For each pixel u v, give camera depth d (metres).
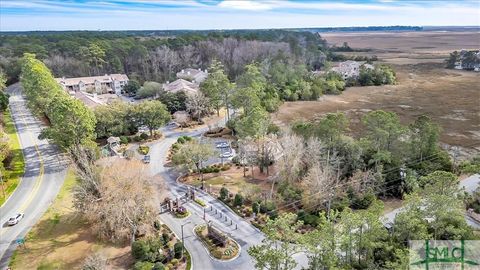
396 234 37.22
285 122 101.12
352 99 131.50
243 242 46.94
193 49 173.50
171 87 120.50
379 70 159.62
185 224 51.09
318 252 33.53
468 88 145.00
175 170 69.50
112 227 45.06
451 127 93.75
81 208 48.19
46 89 86.81
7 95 108.94
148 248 42.62
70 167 63.69
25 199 56.53
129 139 84.81
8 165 66.88
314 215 50.97
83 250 45.19
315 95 133.00
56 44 167.50
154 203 48.88
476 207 50.00
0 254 44.34
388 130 61.78
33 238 47.38
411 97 131.88
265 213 52.91
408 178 56.03
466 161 65.94
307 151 58.78
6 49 157.75
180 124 98.62
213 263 43.03
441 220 37.00
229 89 103.19
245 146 68.56
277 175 59.88
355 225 34.56
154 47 169.62
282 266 35.97
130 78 147.75
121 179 46.44
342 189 54.56
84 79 133.25
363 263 34.81
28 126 91.00
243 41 186.12
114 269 41.62
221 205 56.25
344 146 61.12
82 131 63.88
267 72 143.75
